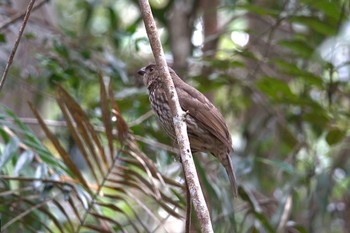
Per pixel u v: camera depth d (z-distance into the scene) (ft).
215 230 30.99
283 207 35.42
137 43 43.57
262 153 48.60
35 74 42.39
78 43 43.04
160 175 28.35
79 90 44.93
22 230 34.73
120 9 52.26
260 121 47.01
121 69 41.50
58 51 41.45
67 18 54.49
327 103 45.14
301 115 43.70
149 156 37.45
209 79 42.24
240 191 33.78
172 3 45.73
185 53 47.09
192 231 28.89
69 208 36.83
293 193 39.65
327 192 37.73
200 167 31.07
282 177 46.39
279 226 34.81
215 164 37.68
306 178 38.47
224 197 31.42
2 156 28.81
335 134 42.75
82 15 52.34
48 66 41.73
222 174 34.30
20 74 42.11
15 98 43.42
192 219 28.43
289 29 49.93
